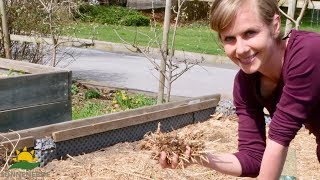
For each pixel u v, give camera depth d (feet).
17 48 29.37
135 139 18.04
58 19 30.25
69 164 15.15
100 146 16.88
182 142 7.37
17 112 17.56
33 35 29.19
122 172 14.57
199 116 20.75
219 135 18.42
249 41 6.77
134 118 17.87
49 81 18.35
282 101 7.06
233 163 7.95
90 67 37.60
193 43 55.26
